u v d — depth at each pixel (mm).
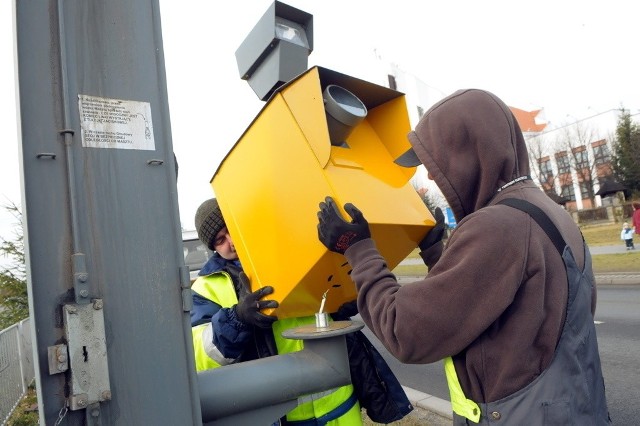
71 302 859
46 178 872
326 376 1352
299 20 1756
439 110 1383
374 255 1315
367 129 1769
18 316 8992
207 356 1634
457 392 1286
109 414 879
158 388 941
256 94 1794
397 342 1210
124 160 969
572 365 1168
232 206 1697
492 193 1321
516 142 1395
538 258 1163
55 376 834
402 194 1609
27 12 894
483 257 1141
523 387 1156
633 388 4578
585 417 1173
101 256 911
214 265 1942
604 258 15516
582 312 1218
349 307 1858
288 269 1453
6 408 6070
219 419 1174
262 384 1228
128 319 925
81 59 947
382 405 1858
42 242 850
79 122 922
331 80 1525
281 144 1486
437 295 1150
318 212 1322
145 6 1062
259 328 1730
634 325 7129
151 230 981
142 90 1021
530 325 1147
